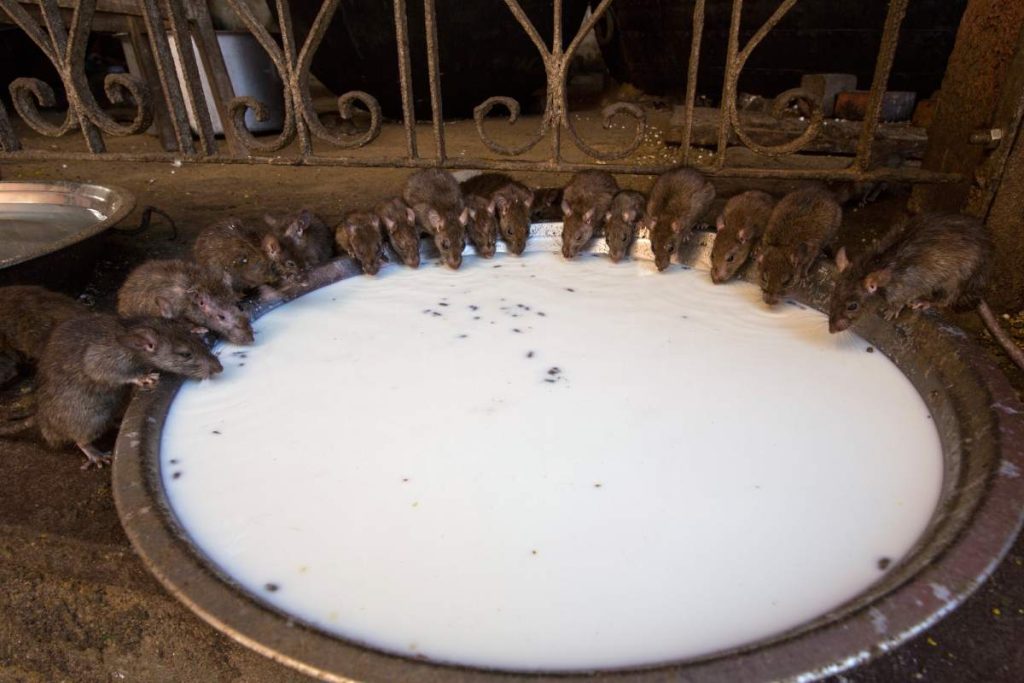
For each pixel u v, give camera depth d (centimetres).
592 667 181
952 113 468
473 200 502
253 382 324
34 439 326
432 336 366
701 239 466
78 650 274
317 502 245
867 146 437
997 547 185
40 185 568
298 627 176
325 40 1009
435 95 469
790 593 203
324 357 347
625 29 1060
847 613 171
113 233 579
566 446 272
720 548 221
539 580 211
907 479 248
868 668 223
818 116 423
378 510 241
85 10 475
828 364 328
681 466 259
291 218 485
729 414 290
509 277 451
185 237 584
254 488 252
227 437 282
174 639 261
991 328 365
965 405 258
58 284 427
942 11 753
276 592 206
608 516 236
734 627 193
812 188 450
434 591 207
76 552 257
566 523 233
